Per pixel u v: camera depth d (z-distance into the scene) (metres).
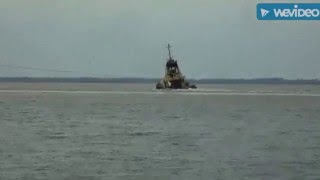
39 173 116.50
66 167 123.56
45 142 170.00
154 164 127.56
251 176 113.75
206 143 168.38
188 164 127.56
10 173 116.19
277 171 118.94
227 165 126.25
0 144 163.75
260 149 154.38
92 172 117.69
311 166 125.62
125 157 138.12
